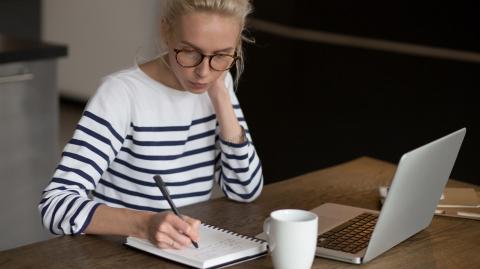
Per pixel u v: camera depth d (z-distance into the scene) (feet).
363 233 5.58
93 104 5.96
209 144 6.43
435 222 6.07
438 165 5.49
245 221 5.91
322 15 13.05
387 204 4.95
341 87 12.95
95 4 19.07
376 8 12.25
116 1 18.65
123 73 6.15
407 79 12.07
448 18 11.43
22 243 10.30
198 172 6.41
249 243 5.24
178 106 6.18
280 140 14.10
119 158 6.17
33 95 10.14
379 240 5.12
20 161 10.13
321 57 13.17
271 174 14.33
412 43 11.92
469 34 11.23
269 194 6.60
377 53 12.37
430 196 5.62
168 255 5.05
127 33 18.60
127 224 5.31
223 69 5.57
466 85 11.35
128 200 6.22
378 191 6.71
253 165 6.35
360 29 12.54
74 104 20.12
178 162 6.27
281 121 14.01
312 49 13.29
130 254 5.17
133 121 6.07
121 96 6.02
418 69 11.89
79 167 5.73
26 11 17.48
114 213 5.40
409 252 5.41
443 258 5.33
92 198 6.36
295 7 13.41
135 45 18.48
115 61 18.95
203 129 6.37
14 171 10.09
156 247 5.15
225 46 5.44
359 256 5.13
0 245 10.07
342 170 7.30
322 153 13.39
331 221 5.83
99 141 5.87
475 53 11.19
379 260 5.23
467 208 6.34
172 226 5.11
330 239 5.44
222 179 6.51
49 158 10.48
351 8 12.59
